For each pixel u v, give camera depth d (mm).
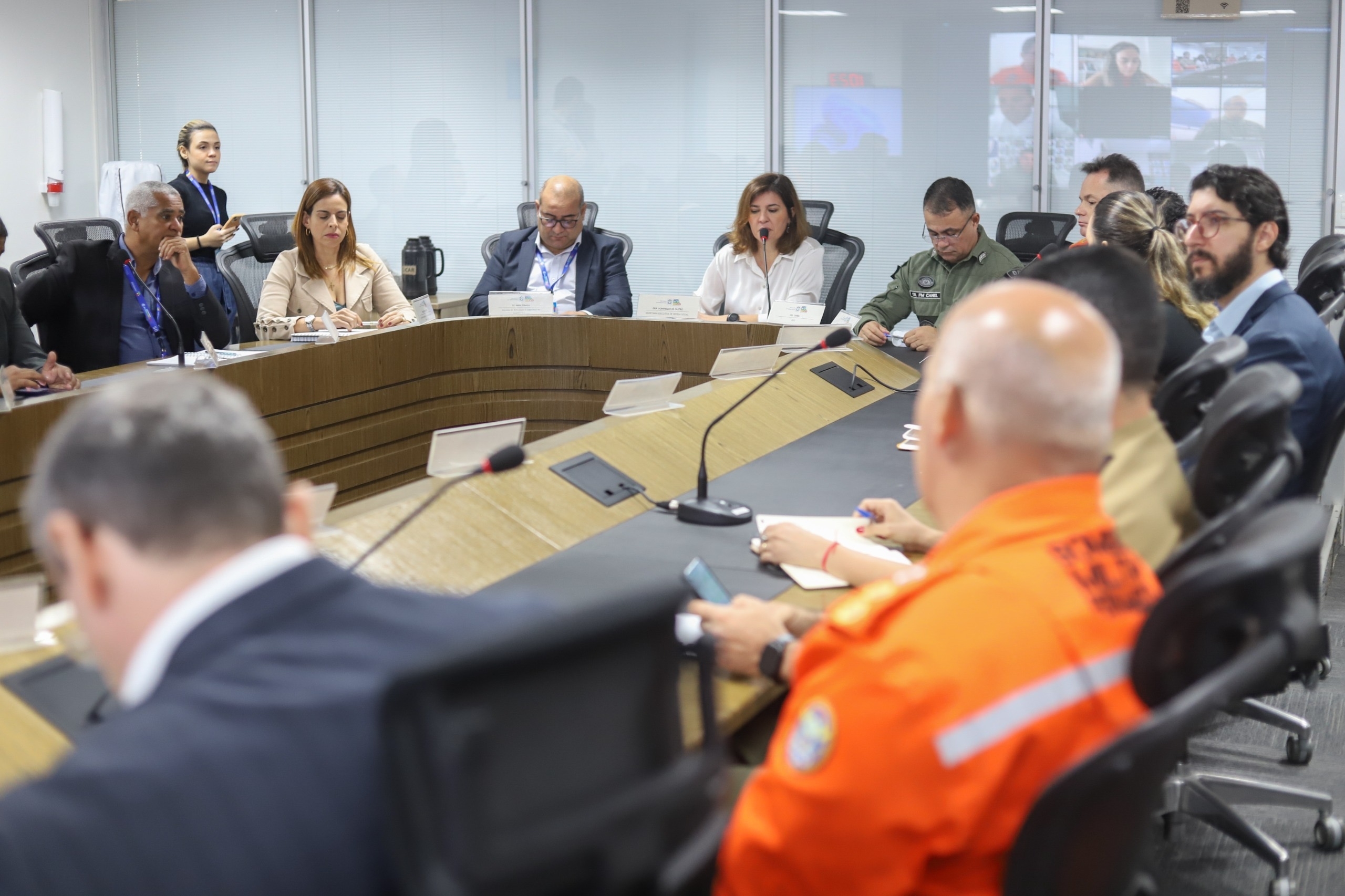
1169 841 2375
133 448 762
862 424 3020
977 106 6523
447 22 6949
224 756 692
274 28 7105
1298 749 2650
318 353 3895
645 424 2596
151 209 3998
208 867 665
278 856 681
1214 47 6234
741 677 1483
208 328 4184
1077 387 1029
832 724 972
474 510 2014
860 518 2150
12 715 1231
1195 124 6324
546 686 673
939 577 1023
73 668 1318
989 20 6430
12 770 1157
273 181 7270
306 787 697
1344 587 3768
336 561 1755
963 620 974
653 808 713
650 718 731
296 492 886
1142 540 1420
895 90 6594
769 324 4316
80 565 784
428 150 7082
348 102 7113
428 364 4363
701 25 6719
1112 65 6344
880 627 1016
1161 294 2639
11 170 6984
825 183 6750
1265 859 2139
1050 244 5555
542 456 2268
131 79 7309
